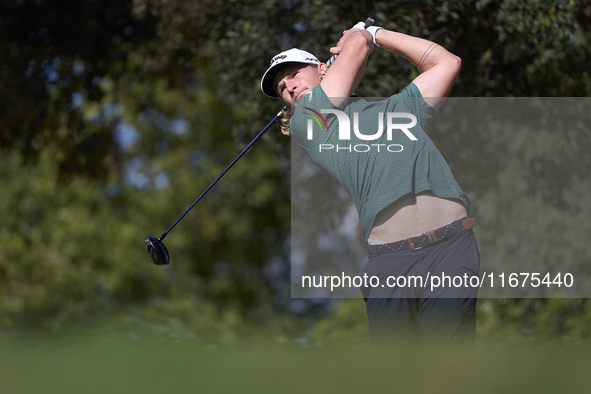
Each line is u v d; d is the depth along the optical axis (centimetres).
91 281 5369
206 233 5653
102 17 2725
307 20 2020
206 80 4488
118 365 884
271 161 5391
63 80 2881
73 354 1009
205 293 5959
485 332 2570
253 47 2067
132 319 3759
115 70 2931
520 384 736
